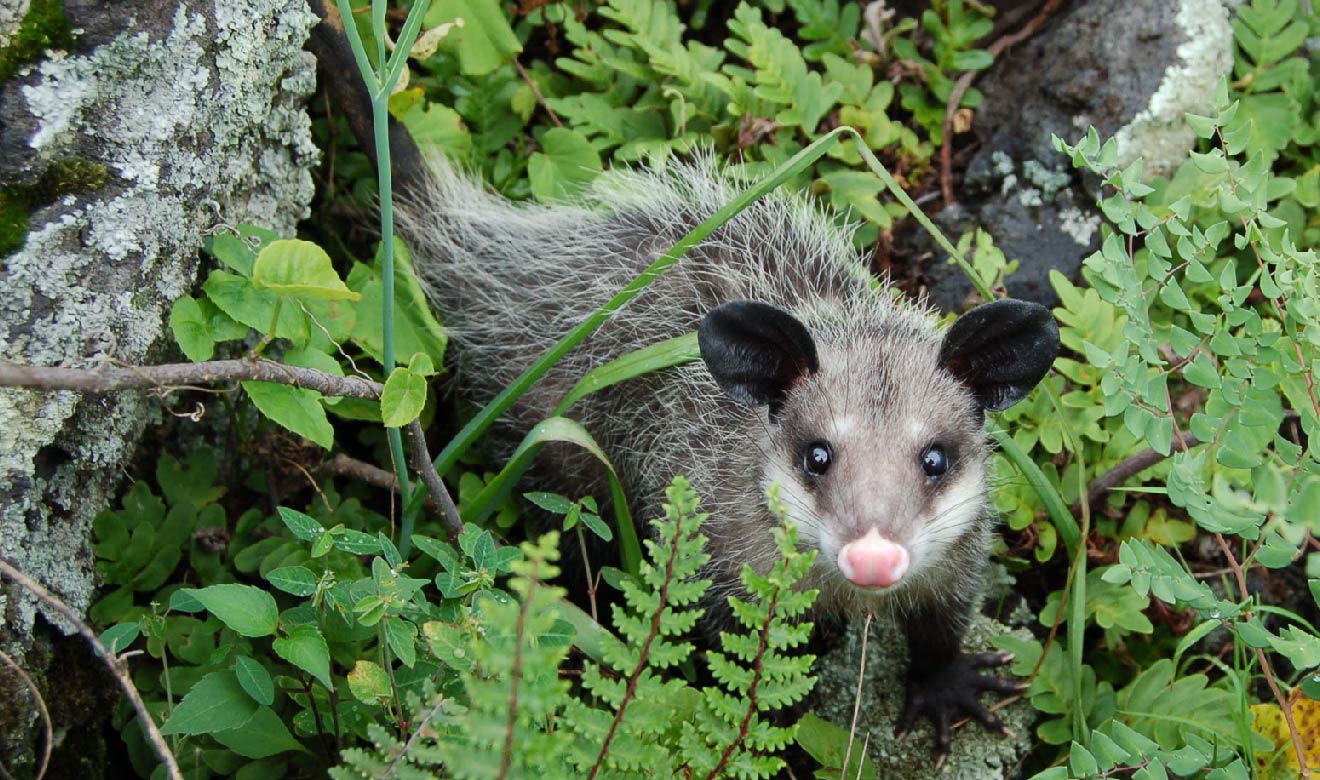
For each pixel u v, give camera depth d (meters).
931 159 0.85
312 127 0.80
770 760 0.62
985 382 0.71
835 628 0.77
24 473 0.64
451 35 0.80
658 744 0.65
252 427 0.75
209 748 0.68
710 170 0.81
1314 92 0.83
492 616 0.56
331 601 0.65
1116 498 0.77
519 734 0.57
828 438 0.69
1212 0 0.83
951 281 0.82
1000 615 0.78
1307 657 0.65
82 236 0.64
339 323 0.71
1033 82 0.84
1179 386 0.79
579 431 0.71
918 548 0.67
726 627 0.75
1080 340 0.77
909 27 0.85
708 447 0.74
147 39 0.65
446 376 0.81
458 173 0.82
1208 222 0.81
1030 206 0.83
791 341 0.71
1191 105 0.82
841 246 0.80
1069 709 0.73
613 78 0.84
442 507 0.70
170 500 0.72
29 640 0.65
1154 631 0.77
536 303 0.81
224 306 0.67
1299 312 0.65
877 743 0.75
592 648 0.68
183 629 0.69
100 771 0.69
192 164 0.67
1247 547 0.76
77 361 0.64
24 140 0.63
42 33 0.63
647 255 0.80
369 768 0.60
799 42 0.87
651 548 0.60
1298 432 0.78
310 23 0.72
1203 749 0.67
